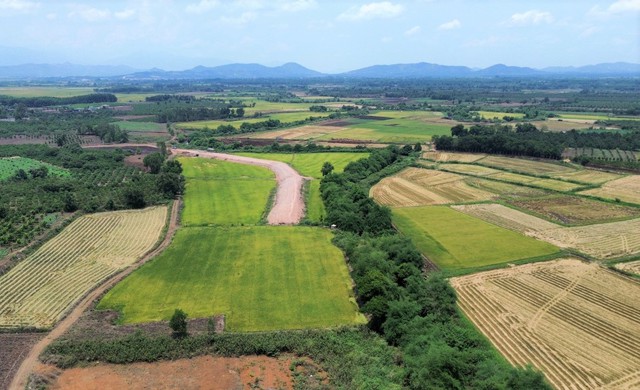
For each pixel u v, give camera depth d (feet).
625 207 441.68
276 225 386.93
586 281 288.10
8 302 260.83
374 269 254.47
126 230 374.22
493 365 190.70
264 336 225.76
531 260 318.45
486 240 357.61
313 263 312.29
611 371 200.64
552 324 239.50
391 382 193.47
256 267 306.14
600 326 237.45
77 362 209.67
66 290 275.18
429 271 302.66
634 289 277.23
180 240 353.51
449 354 189.98
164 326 237.45
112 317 246.88
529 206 447.83
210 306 257.34
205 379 199.31
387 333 224.53
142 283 283.79
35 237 354.13
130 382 197.16
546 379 187.32
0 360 209.97
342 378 198.08
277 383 196.95
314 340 223.92
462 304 260.42
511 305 258.98
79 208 424.46
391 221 383.04
